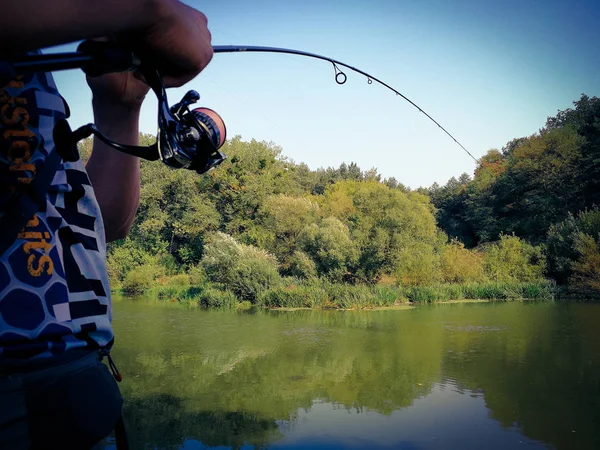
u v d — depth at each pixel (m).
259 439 4.60
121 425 0.53
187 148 0.49
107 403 0.48
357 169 65.81
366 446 4.43
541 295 17.38
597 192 32.25
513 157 37.53
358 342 9.27
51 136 0.47
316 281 17.88
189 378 6.84
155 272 23.92
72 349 0.47
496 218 38.50
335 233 18.73
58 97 0.49
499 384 6.43
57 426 0.43
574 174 33.19
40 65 0.38
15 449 0.41
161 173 27.94
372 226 19.59
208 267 18.70
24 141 0.44
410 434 4.75
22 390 0.42
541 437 4.62
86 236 0.51
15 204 0.44
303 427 4.95
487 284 18.34
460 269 19.61
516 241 21.28
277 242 25.95
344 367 7.38
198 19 0.44
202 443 4.53
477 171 42.03
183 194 28.19
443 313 13.42
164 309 15.26
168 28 0.40
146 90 0.64
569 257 19.69
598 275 18.09
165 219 27.89
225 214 28.78
